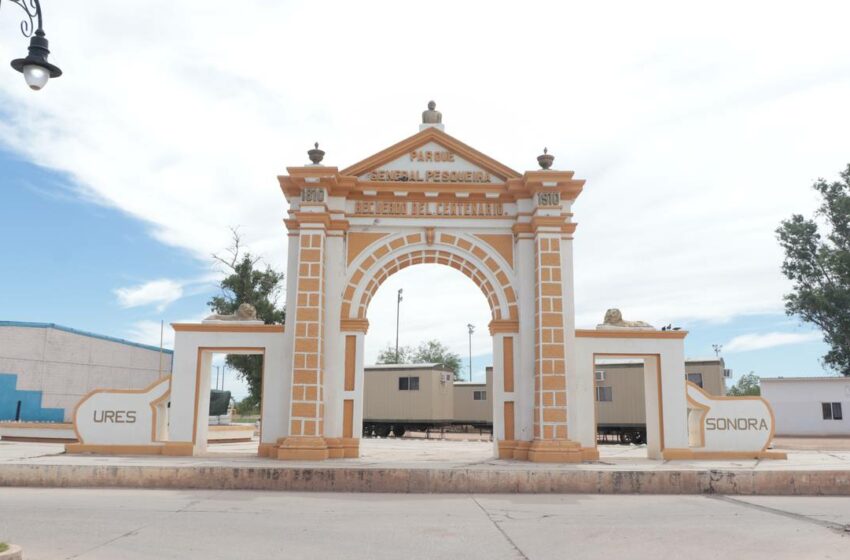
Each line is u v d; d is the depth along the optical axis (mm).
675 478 12523
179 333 17109
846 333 41406
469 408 35125
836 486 12438
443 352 73125
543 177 16953
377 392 33656
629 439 29297
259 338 17078
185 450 16547
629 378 28781
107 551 6965
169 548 7188
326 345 16844
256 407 38156
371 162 17781
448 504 10852
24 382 30766
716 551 7227
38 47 8367
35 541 7379
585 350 17062
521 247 17359
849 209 41625
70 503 10367
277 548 7266
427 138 17922
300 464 14180
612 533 8273
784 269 43969
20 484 12562
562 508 10461
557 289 16656
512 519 9336
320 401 16250
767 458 16969
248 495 11688
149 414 16969
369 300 17531
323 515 9547
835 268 40938
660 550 7281
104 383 36156
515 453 16531
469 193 17609
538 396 16234
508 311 17312
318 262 16719
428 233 17547
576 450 15750
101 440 16875
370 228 17656
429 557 6918
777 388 35531
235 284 33125
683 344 17219
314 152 17359
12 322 30891
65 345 32938
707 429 17203
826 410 34656
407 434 38781
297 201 17531
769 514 9891
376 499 11422
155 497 11258
